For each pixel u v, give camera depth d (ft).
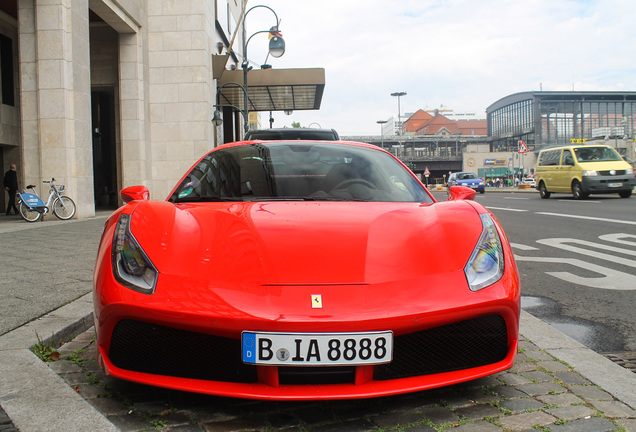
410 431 5.77
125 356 6.28
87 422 5.72
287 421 6.01
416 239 6.90
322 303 5.73
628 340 9.55
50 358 8.07
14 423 5.66
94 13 48.75
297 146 10.85
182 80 53.01
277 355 5.62
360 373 5.80
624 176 51.57
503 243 7.13
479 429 5.82
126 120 49.90
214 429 5.80
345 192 9.16
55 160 36.04
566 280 14.93
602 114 322.34
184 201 8.89
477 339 6.35
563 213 37.24
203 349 6.05
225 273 6.12
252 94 69.67
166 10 52.70
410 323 5.80
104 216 39.60
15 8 44.65
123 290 6.08
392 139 350.64
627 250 20.36
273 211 7.80
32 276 13.91
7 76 47.91
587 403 6.57
